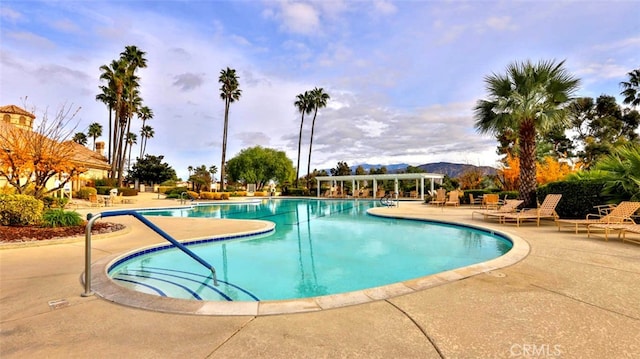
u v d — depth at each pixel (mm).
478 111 12422
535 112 11438
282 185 42125
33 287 3766
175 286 5078
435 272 5906
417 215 12930
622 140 22750
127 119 36375
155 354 2248
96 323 2770
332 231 10508
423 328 2621
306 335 2518
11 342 2434
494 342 2373
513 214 9852
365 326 2670
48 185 16969
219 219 11891
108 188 25453
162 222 10930
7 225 8188
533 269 4426
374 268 6191
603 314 2869
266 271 5988
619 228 6543
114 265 5312
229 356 2211
